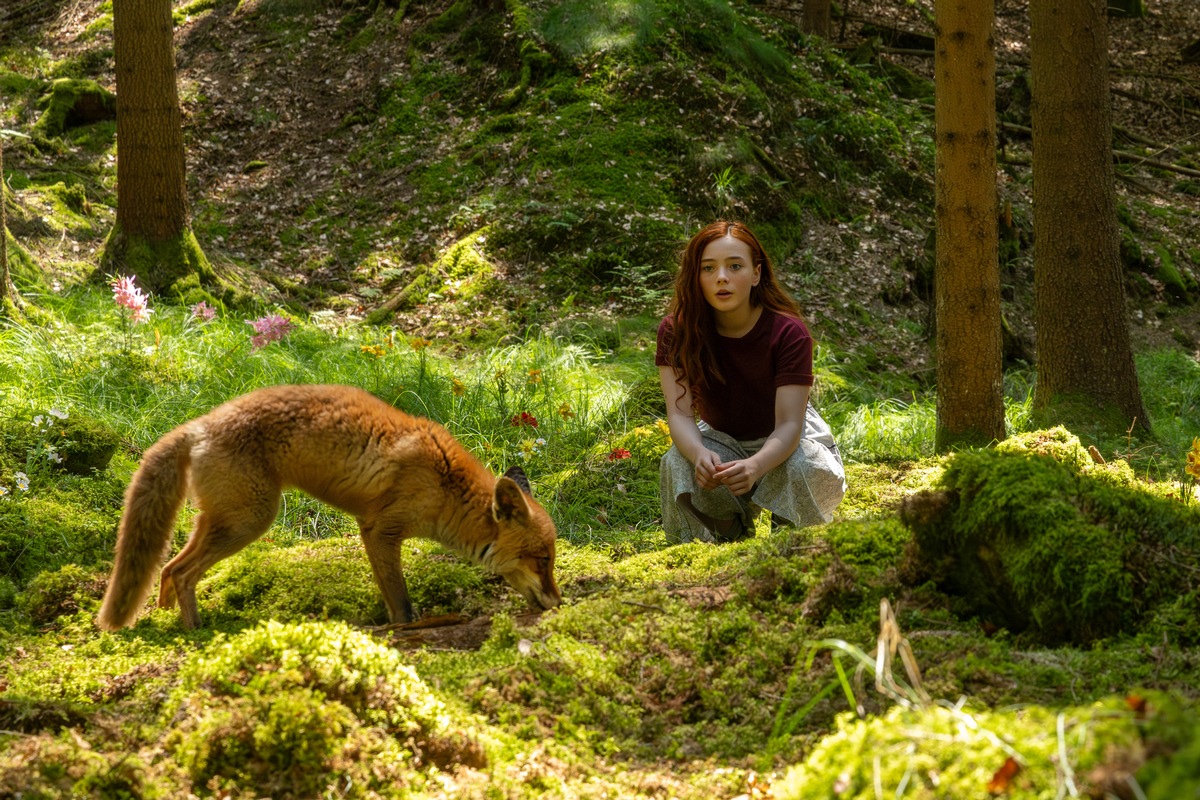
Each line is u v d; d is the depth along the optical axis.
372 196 12.39
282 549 4.77
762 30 14.80
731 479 4.13
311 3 15.55
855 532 3.70
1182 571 3.04
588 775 2.55
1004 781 1.67
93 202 11.48
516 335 9.95
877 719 1.91
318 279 11.22
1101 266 7.79
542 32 13.62
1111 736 1.64
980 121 6.19
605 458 6.69
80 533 5.01
